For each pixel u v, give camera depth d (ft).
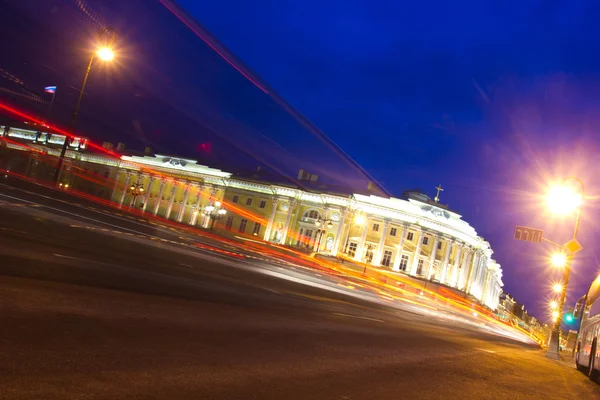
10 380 11.37
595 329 43.42
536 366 43.80
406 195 312.50
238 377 16.06
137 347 16.79
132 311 22.29
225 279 48.16
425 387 20.85
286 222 303.48
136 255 46.11
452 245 303.89
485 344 59.57
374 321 49.49
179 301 28.30
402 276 277.85
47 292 21.67
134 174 358.02
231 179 322.14
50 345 14.69
